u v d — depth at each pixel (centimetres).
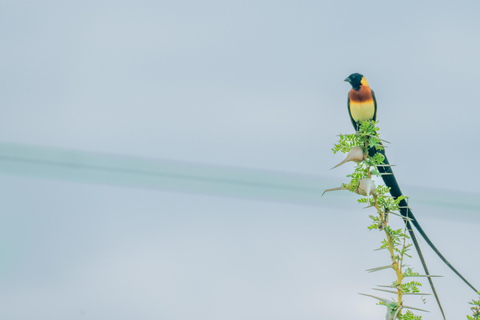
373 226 671
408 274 638
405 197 681
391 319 620
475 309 629
